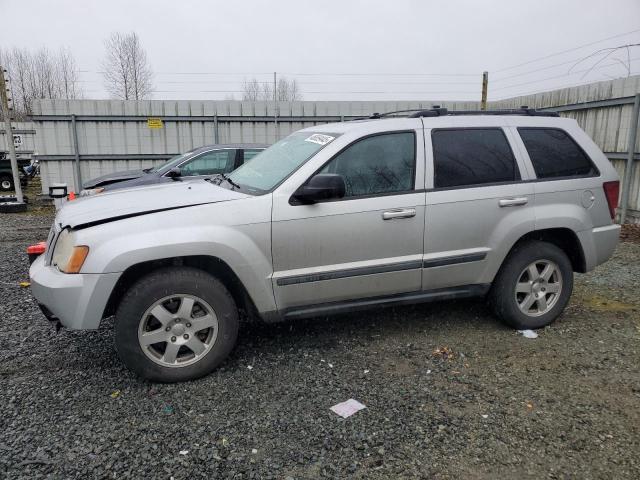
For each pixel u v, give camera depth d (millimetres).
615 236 4781
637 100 9086
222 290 3672
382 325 4695
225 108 15172
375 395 3465
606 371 3809
